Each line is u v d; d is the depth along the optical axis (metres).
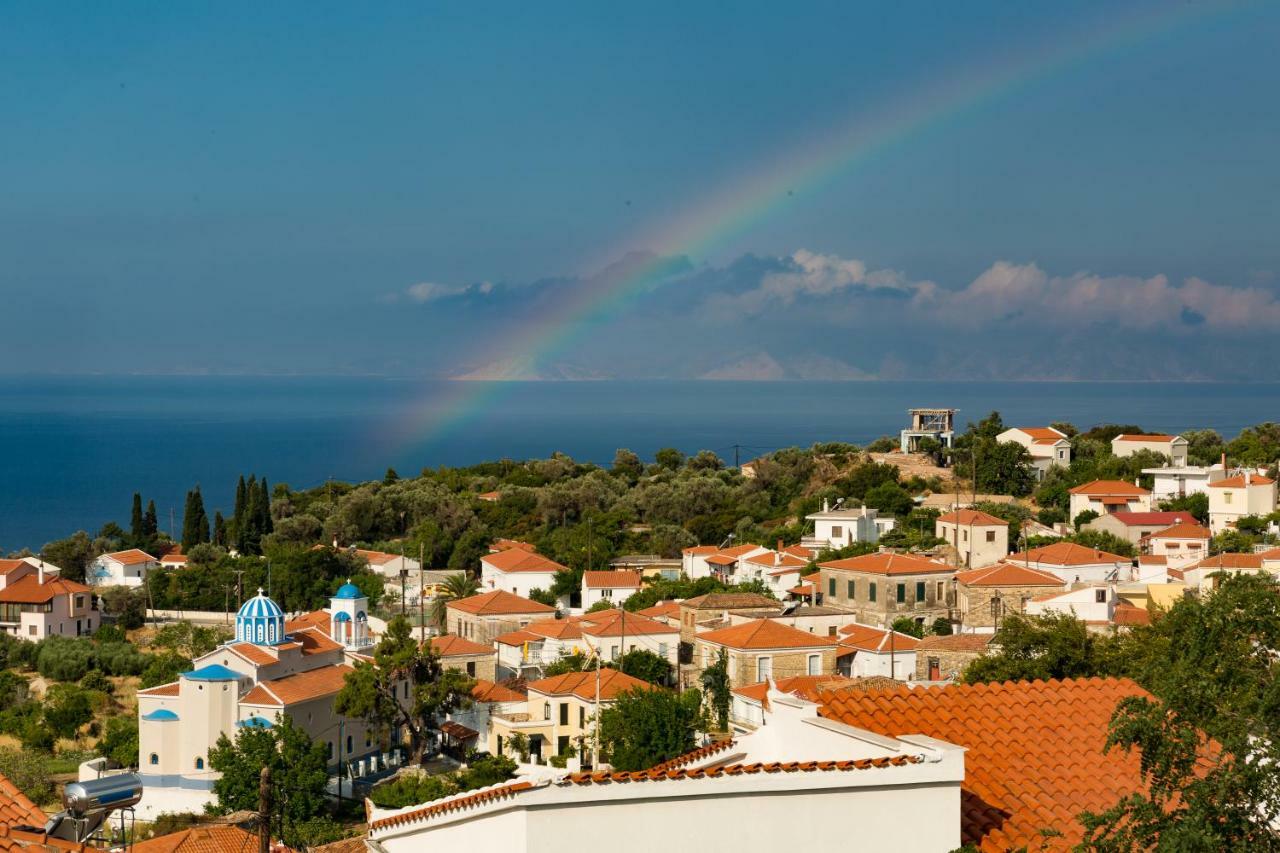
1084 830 25.72
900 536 172.62
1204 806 22.62
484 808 24.16
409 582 195.75
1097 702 29.91
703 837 23.09
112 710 146.25
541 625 147.12
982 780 26.94
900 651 119.06
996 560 158.62
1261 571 32.56
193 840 64.75
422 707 114.81
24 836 22.92
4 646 163.75
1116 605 127.94
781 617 135.50
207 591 189.50
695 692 114.88
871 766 23.77
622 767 98.38
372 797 99.69
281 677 117.69
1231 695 25.56
